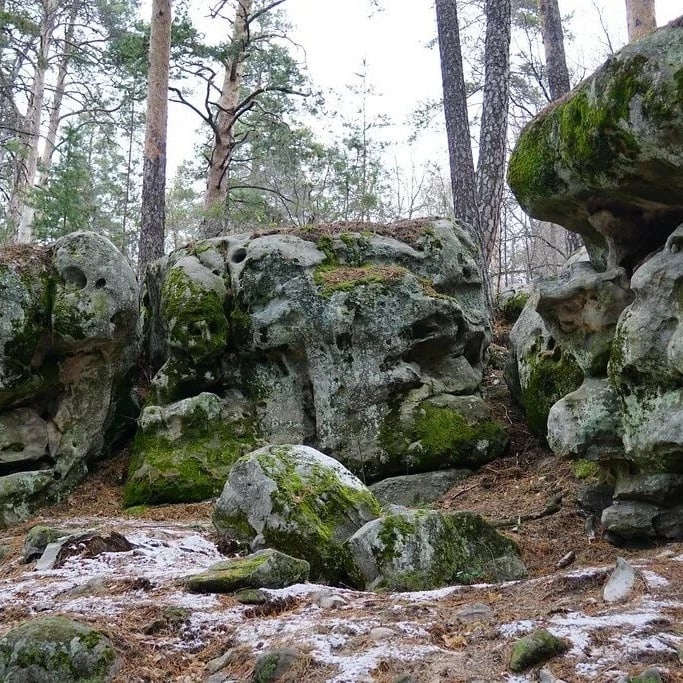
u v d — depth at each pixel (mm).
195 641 3668
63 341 8125
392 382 8234
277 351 8539
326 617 3764
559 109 5457
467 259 9352
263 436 8375
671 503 5348
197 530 6293
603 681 2879
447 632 3506
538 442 8148
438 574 4660
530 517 6312
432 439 7988
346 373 8266
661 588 3924
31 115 20375
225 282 8891
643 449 5133
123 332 8492
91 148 25297
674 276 4973
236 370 8742
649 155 4844
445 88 12750
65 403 8430
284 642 3393
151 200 12812
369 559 4680
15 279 8023
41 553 5637
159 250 12727
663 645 3129
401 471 7984
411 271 9016
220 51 14984
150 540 5625
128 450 8914
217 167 15656
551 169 5637
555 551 5594
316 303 8359
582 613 3604
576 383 7348
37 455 8188
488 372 9766
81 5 22062
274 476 5395
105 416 8633
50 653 3283
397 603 3975
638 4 11094
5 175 22734
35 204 16641
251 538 5332
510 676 3006
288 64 16109
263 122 17797
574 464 7109
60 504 8117
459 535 4957
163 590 4387
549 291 5922
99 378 8555
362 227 9297
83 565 5117
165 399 8625
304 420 8422
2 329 7848
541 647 3105
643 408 5164
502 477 7664
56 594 4465
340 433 8125
